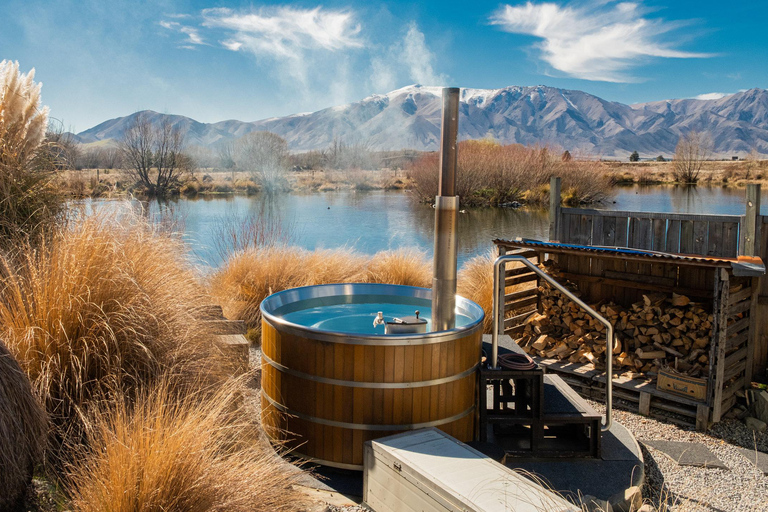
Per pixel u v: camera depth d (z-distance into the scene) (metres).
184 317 3.63
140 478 2.21
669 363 4.98
